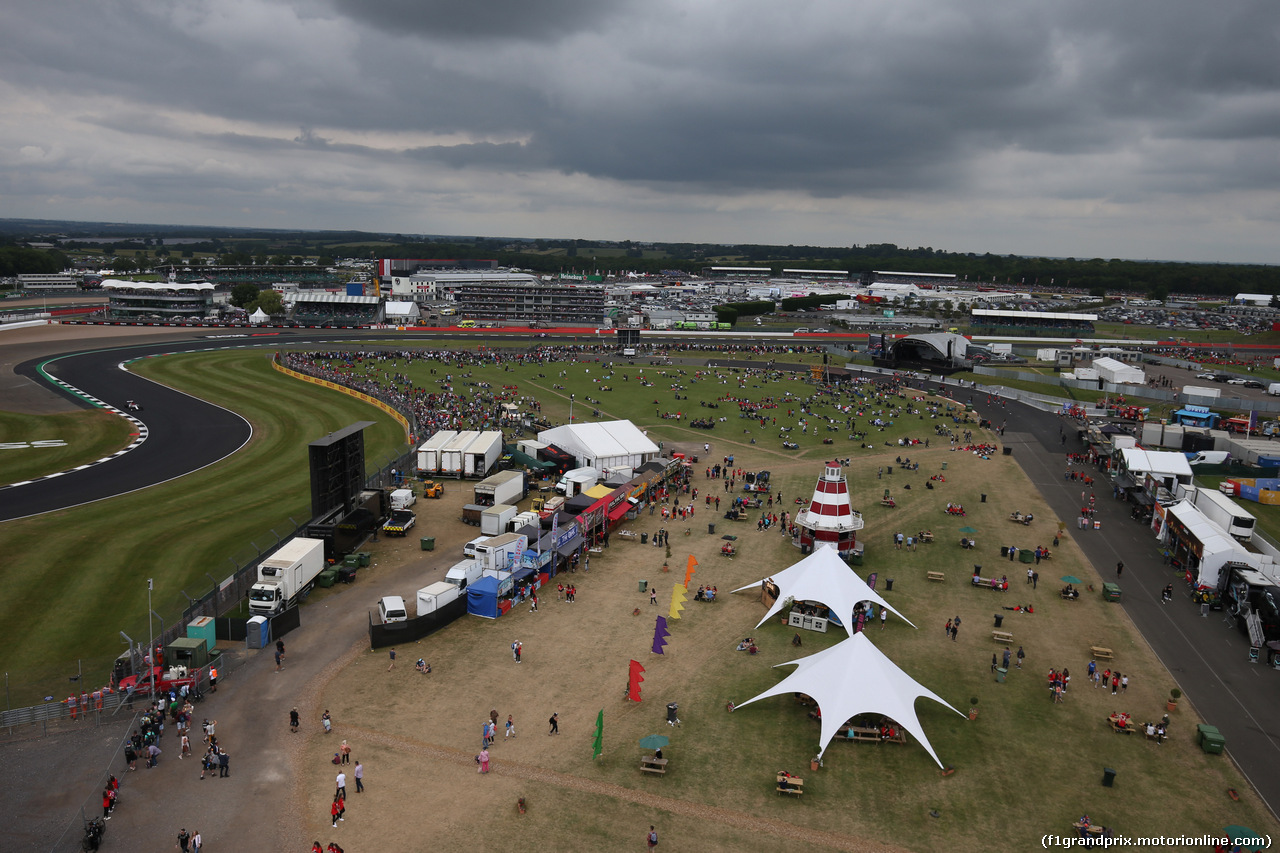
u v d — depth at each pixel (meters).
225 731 42.62
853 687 44.25
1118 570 69.56
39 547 67.06
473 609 57.50
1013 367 191.12
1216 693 50.22
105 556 65.56
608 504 74.06
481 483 77.75
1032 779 41.19
